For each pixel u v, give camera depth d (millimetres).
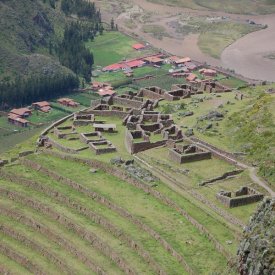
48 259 124625
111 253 119562
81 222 129625
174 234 119500
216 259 111062
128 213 127375
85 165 148375
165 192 132375
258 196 125250
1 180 148125
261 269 87562
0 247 130000
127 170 142000
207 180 134250
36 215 135375
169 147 151500
